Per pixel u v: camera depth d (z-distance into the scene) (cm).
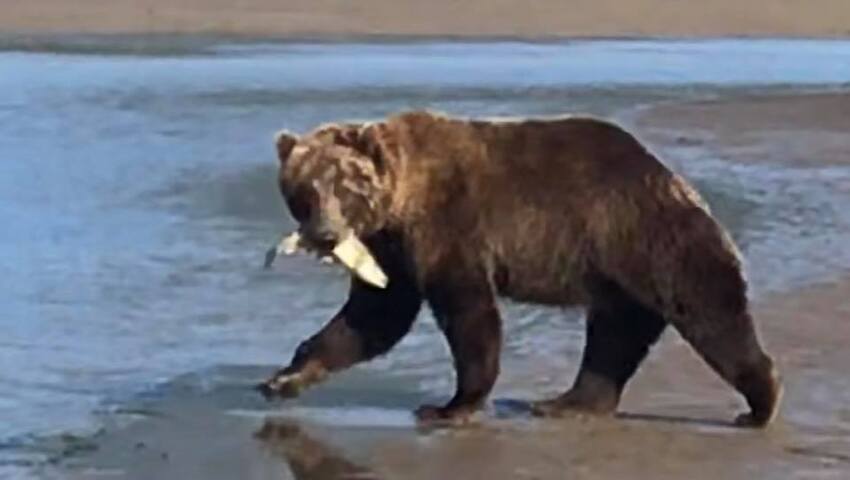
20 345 1510
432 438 1232
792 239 2006
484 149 1259
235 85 4000
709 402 1325
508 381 1385
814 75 4556
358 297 1303
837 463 1170
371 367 1434
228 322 1611
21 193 2388
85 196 2369
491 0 6606
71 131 3098
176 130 3136
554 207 1251
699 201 1253
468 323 1256
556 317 1576
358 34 5856
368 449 1205
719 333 1239
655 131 3117
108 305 1672
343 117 3388
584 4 6669
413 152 1246
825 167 2627
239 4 6300
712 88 4081
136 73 4284
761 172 2562
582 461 1177
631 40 5953
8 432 1248
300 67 4544
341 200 1220
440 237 1251
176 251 1962
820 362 1430
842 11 6656
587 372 1296
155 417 1287
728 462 1172
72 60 4656
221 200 2348
